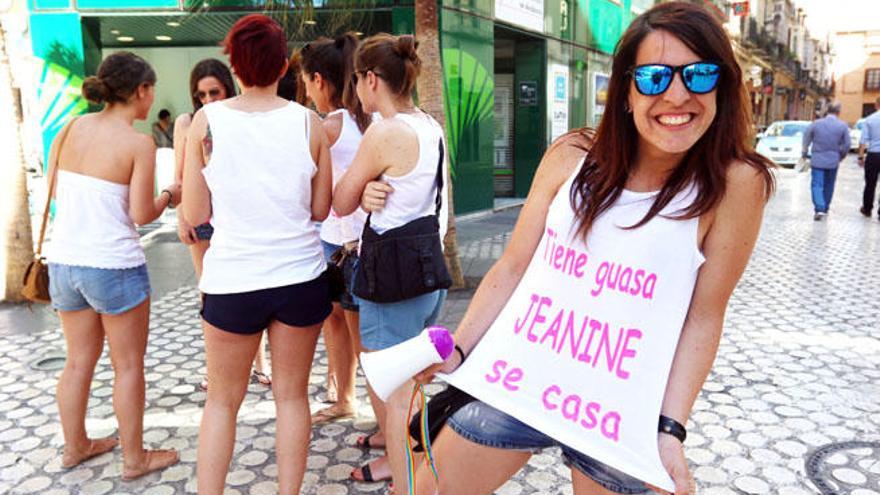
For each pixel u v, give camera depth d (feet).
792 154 64.54
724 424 11.52
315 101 10.05
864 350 15.24
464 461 5.72
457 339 6.00
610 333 5.19
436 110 18.65
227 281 7.80
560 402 5.30
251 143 7.70
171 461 10.23
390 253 8.07
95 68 32.86
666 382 5.08
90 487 9.67
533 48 39.83
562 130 42.88
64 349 15.71
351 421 11.60
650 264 5.03
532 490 9.51
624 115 5.03
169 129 37.88
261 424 11.57
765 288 21.09
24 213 19.21
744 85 4.82
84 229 9.21
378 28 31.48
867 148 35.53
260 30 7.62
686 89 4.58
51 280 9.45
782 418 11.73
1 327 17.28
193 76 11.25
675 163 4.99
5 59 18.56
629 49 4.83
